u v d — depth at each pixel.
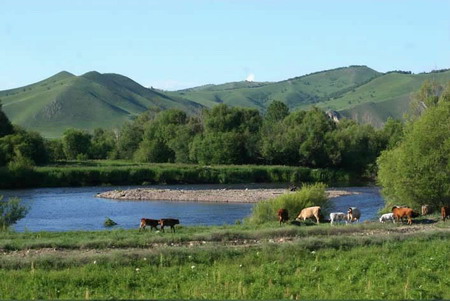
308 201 43.03
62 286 19.66
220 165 116.62
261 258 23.97
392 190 46.03
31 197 80.50
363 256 24.69
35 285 19.36
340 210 60.16
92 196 82.19
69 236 31.09
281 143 117.12
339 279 21.41
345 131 116.94
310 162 115.12
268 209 42.97
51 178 98.56
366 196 78.94
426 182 42.25
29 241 27.47
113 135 168.38
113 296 18.53
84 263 22.56
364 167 113.50
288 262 23.30
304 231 31.12
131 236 30.30
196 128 131.62
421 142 42.75
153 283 20.30
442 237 29.89
